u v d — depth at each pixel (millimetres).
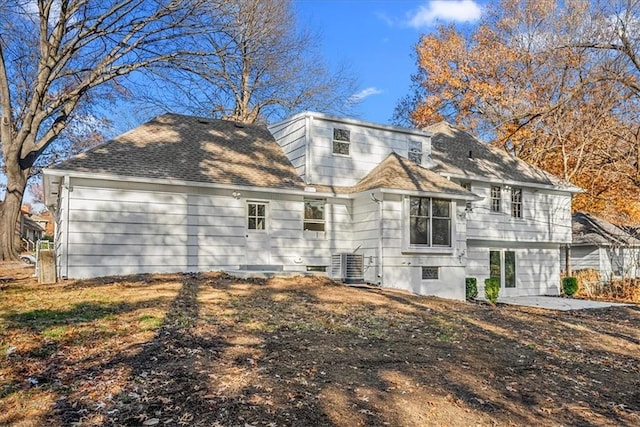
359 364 6457
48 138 17938
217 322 7789
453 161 20047
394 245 15078
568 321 11945
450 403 5609
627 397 6625
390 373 6258
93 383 5059
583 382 7031
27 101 23609
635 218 28812
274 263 15062
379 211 15016
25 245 34656
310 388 5453
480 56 32344
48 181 13289
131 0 16844
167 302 8969
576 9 23859
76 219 12398
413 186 15195
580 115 25453
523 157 29703
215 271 13680
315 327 8164
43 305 8383
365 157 17234
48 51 17062
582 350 8906
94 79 17547
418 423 5035
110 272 12719
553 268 22547
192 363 5766
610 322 12820
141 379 5211
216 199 14297
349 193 15867
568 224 22547
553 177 23047
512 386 6449
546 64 27812
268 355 6395
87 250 12477
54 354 5848
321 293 11398
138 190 13219
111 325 7176
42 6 16969
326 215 16062
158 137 15766
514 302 17969
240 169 15422
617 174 25234
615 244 25734
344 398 5328
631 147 24422
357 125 17172
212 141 16797
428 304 11664
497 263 21000
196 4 17109
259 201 15000
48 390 4848
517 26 31109
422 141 18594
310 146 16188
